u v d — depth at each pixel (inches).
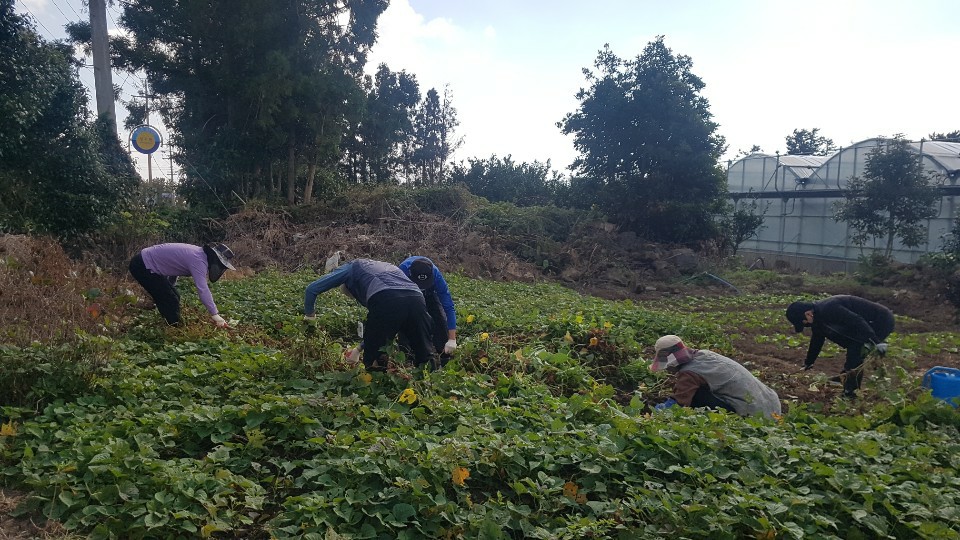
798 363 355.9
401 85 1289.4
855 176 871.1
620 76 911.7
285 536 136.2
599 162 930.7
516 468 166.9
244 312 342.0
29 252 350.6
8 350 204.5
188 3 698.8
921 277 678.5
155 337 280.8
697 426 190.9
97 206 516.7
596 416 207.3
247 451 171.6
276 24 726.5
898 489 156.1
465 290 494.3
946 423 223.1
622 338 326.0
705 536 141.1
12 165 473.7
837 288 681.0
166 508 140.7
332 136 769.6
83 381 202.5
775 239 1079.0
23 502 146.8
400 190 781.3
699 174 897.5
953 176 783.1
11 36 456.1
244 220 677.3
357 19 797.9
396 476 154.4
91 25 618.5
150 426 177.2
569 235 811.4
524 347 301.3
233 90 730.8
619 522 147.4
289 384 218.4
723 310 575.5
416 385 215.9
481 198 854.5
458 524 139.9
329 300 375.2
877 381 260.2
